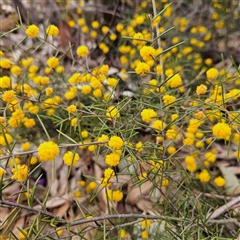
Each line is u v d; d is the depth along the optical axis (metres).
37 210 0.12
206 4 0.36
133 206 0.23
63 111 0.24
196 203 0.18
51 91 0.20
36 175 0.26
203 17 0.38
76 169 0.26
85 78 0.20
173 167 0.23
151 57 0.15
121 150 0.14
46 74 0.25
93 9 0.38
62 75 0.25
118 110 0.16
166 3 0.36
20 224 0.22
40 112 0.23
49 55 0.34
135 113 0.21
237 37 0.36
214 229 0.18
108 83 0.20
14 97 0.16
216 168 0.25
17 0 0.37
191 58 0.31
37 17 0.40
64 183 0.25
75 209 0.24
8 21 0.37
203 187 0.22
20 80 0.23
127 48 0.27
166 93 0.19
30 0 0.40
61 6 0.39
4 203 0.12
